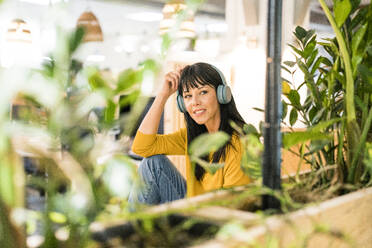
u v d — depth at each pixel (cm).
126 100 45
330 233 52
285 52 304
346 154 84
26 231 43
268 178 59
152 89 46
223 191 65
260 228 45
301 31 101
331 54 100
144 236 49
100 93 43
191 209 50
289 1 332
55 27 43
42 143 42
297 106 98
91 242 46
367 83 79
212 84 132
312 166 88
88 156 44
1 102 37
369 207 65
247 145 69
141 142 145
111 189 41
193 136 142
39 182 43
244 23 380
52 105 42
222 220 49
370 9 81
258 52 369
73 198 44
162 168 133
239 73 378
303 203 67
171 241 48
